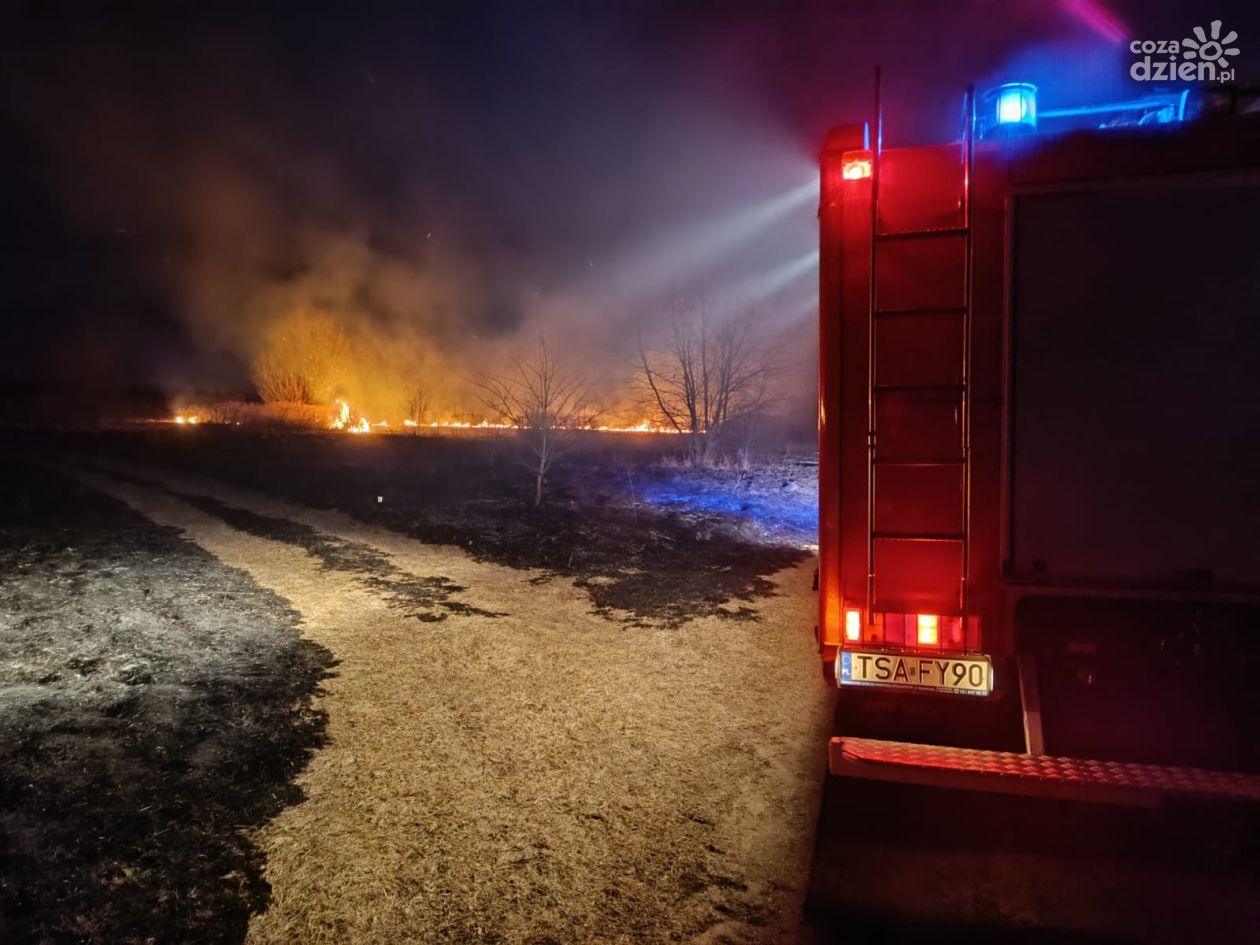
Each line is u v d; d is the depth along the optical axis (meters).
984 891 2.93
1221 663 3.09
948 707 3.54
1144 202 3.05
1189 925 2.70
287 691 4.95
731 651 5.89
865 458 3.43
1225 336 3.01
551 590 7.75
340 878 2.99
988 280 3.20
